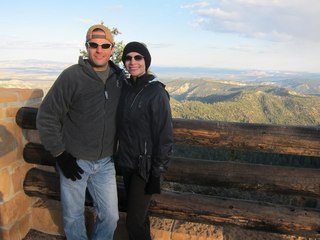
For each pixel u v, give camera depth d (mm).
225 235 2783
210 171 2336
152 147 1946
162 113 1871
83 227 2354
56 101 1911
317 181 2166
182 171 2377
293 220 2201
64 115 1998
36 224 2830
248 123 2250
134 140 1955
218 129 2256
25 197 2742
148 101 1890
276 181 2227
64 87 1897
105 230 2279
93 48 1933
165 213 2418
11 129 2518
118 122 2041
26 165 2734
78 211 2256
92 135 2033
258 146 2217
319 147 2109
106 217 2242
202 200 2385
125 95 2029
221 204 2344
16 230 2629
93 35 1922
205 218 2346
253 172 2277
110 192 2213
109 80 2037
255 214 2258
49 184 2633
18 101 2568
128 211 2059
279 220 2219
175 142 2367
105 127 2051
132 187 2031
